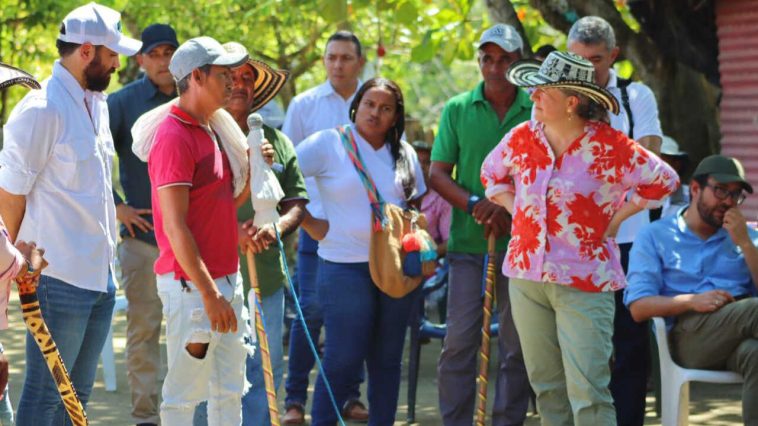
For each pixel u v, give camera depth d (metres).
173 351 6.14
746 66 11.25
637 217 8.26
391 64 21.20
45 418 6.30
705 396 9.90
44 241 6.30
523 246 6.93
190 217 6.06
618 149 6.77
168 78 8.29
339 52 9.51
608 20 12.13
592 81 6.78
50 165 6.31
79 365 6.63
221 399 6.35
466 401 8.09
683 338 7.76
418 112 32.62
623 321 8.01
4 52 19.42
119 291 14.92
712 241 8.04
